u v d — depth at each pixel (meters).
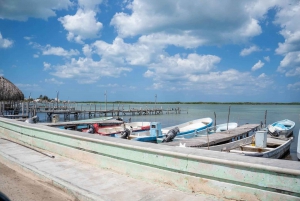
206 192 3.93
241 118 47.16
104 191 4.31
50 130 7.07
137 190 4.32
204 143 12.61
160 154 4.45
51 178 5.03
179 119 45.19
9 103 38.38
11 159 6.52
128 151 4.97
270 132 19.47
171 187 4.33
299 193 3.14
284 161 3.66
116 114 57.81
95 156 5.72
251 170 3.51
